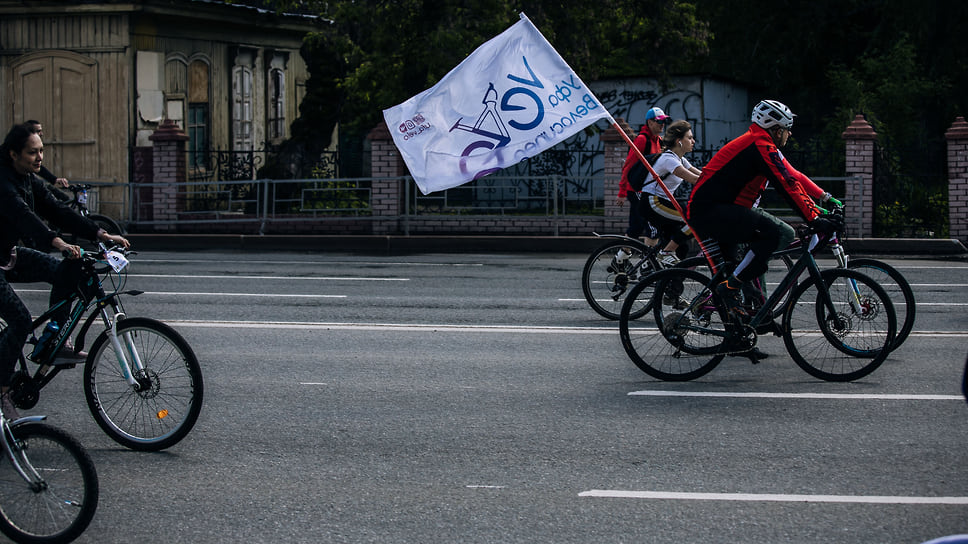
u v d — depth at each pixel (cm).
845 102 2664
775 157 728
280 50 2684
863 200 1844
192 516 500
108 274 617
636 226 1110
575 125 840
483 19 2047
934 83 2705
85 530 480
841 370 755
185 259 1642
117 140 2255
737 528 477
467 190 1998
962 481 538
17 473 462
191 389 596
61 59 2277
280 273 1432
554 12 2161
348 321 1023
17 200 580
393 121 858
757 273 745
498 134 849
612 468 564
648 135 1111
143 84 2270
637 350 773
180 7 2284
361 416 673
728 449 596
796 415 666
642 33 2319
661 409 685
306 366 818
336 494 529
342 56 2350
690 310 762
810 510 499
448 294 1217
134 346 602
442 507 508
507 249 1827
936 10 2822
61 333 602
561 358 846
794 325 761
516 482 544
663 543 461
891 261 1625
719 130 2739
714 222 748
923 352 856
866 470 557
